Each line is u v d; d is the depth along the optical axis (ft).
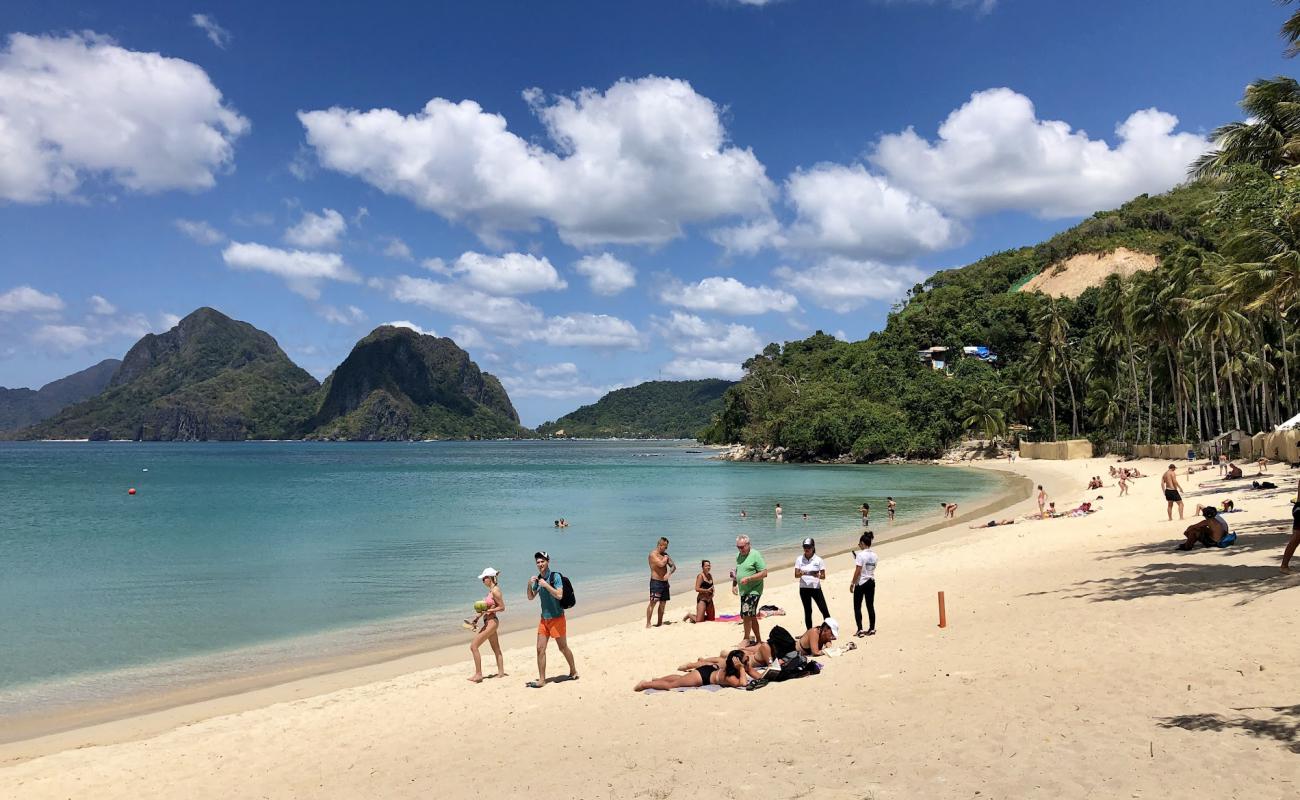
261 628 64.34
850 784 24.39
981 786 23.07
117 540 121.90
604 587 81.71
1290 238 80.18
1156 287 229.25
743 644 46.55
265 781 31.48
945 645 42.68
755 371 526.57
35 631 63.57
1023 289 590.14
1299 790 20.80
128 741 38.45
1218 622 38.78
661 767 28.25
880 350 490.08
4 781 32.71
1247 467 153.38
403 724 38.14
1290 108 80.89
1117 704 29.12
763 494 208.95
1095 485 160.97
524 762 30.83
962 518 134.82
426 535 125.70
